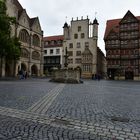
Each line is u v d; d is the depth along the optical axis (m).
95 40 72.75
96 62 72.12
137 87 26.81
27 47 61.19
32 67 65.31
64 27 78.31
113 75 70.75
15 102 10.24
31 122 6.55
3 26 34.97
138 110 9.29
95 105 10.31
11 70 54.88
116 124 6.62
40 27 67.56
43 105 9.68
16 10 57.03
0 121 6.55
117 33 70.44
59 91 17.05
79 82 32.66
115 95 15.56
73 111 8.50
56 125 6.29
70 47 76.75
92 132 5.72
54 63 83.38
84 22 74.88
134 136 5.48
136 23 67.50
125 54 69.06
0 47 35.00
